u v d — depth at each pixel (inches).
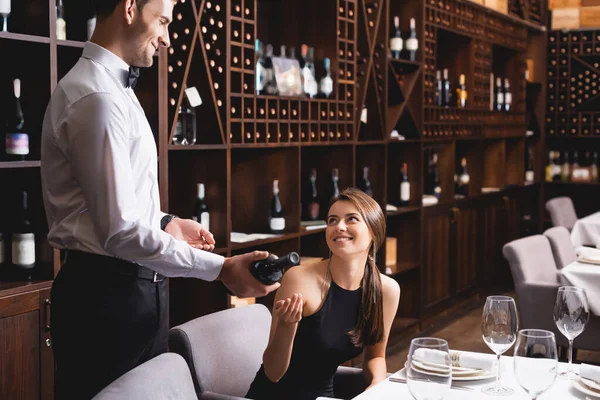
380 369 93.3
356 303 92.0
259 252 77.5
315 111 177.9
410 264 226.1
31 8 114.7
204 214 148.4
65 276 81.3
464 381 81.0
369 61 198.2
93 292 79.9
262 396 90.2
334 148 193.8
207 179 150.1
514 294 283.0
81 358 81.4
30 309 113.2
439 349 63.5
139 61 82.7
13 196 120.4
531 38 328.2
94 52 79.9
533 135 332.8
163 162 132.3
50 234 82.1
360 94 197.8
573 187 337.7
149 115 131.8
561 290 96.7
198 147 139.3
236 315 94.9
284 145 164.4
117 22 79.8
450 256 253.6
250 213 173.5
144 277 82.0
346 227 89.2
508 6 289.4
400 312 231.3
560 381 82.0
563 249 186.2
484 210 281.6
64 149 77.7
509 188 304.2
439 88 252.4
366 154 210.5
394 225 231.6
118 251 76.5
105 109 75.7
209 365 87.9
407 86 224.5
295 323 83.9
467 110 259.0
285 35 186.5
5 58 118.6
